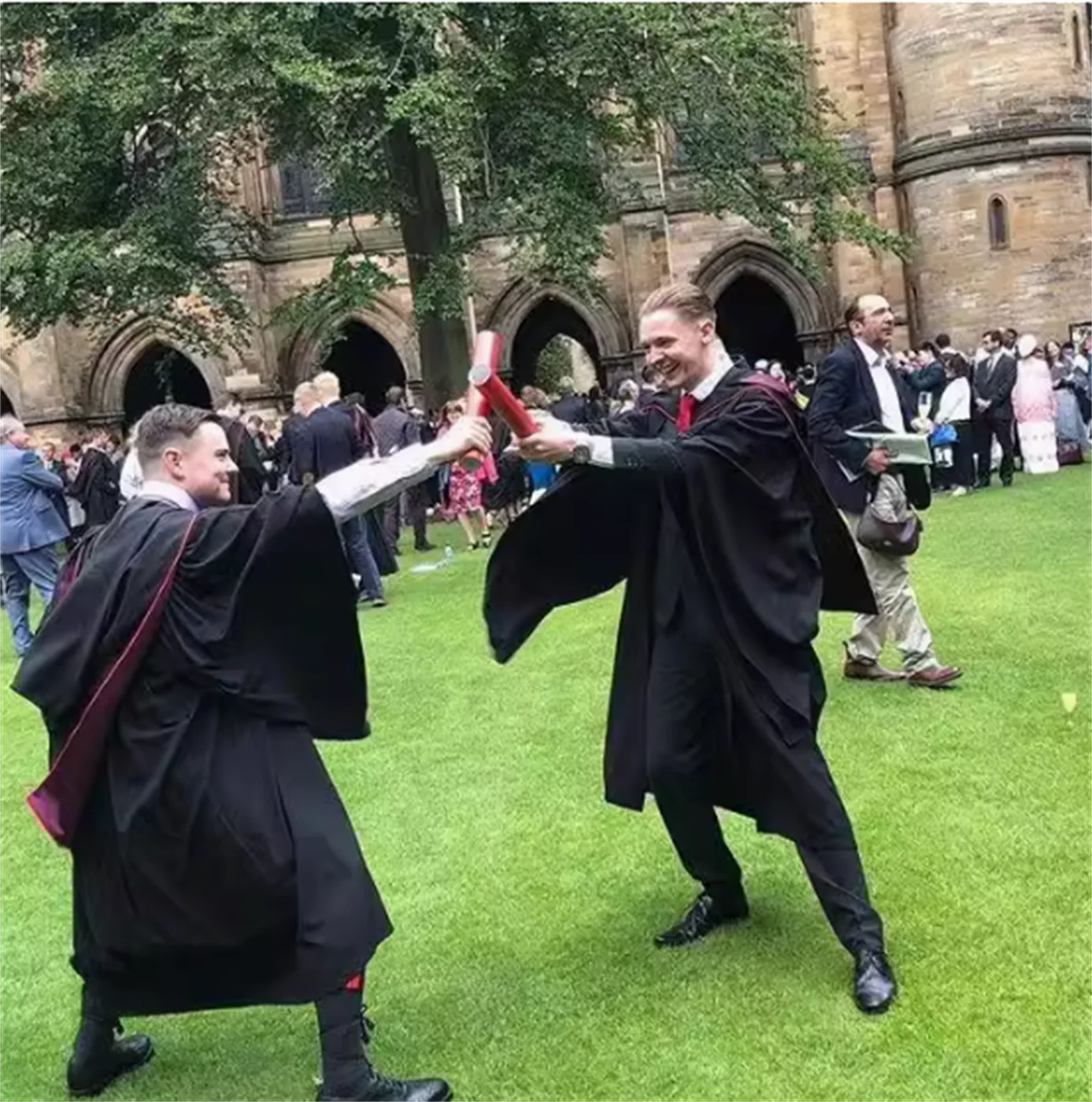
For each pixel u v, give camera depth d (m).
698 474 3.23
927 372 13.64
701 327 3.40
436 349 17.78
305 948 2.82
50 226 18.53
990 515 11.57
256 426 16.38
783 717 3.33
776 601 3.30
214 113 16.17
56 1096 3.33
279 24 14.62
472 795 5.33
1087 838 4.16
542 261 17.09
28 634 9.92
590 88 16.62
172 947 2.87
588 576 3.56
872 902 3.84
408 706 6.86
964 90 24.08
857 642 6.26
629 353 26.03
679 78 16.78
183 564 2.81
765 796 3.39
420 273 17.81
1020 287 24.02
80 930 3.01
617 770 3.59
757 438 3.26
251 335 25.33
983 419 13.99
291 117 16.41
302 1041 3.51
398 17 15.05
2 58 18.03
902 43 24.98
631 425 3.70
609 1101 3.00
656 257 25.78
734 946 3.69
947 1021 3.15
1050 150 23.80
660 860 4.43
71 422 25.47
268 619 2.86
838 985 3.40
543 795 5.23
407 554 13.68
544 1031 3.36
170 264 17.27
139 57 15.35
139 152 18.98
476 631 8.70
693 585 3.35
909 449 5.50
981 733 5.30
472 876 4.46
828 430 5.71
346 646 2.93
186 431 3.06
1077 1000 3.19
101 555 2.90
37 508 9.70
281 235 26.06
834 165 18.97
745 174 18.64
